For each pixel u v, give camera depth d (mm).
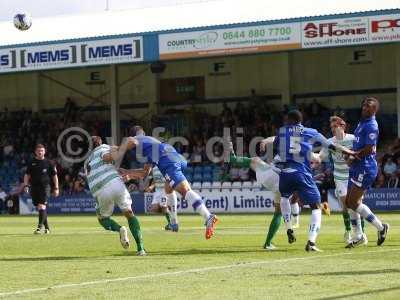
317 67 53969
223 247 20734
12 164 55656
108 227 19672
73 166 53281
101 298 12398
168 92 57844
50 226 34031
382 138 50438
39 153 28688
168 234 26500
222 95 56469
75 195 49531
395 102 51938
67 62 48625
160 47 46531
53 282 14219
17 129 58844
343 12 42688
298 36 43469
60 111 60750
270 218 37438
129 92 58781
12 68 49844
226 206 45281
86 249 20922
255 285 13445
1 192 50781
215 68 56469
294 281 13812
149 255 18812
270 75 55125
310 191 19156
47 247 21781
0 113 61469
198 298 12266
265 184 20344
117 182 19062
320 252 18672
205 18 48125
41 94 61219
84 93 59844
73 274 15289
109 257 18438
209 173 48594
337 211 41844
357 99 53000
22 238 25688
